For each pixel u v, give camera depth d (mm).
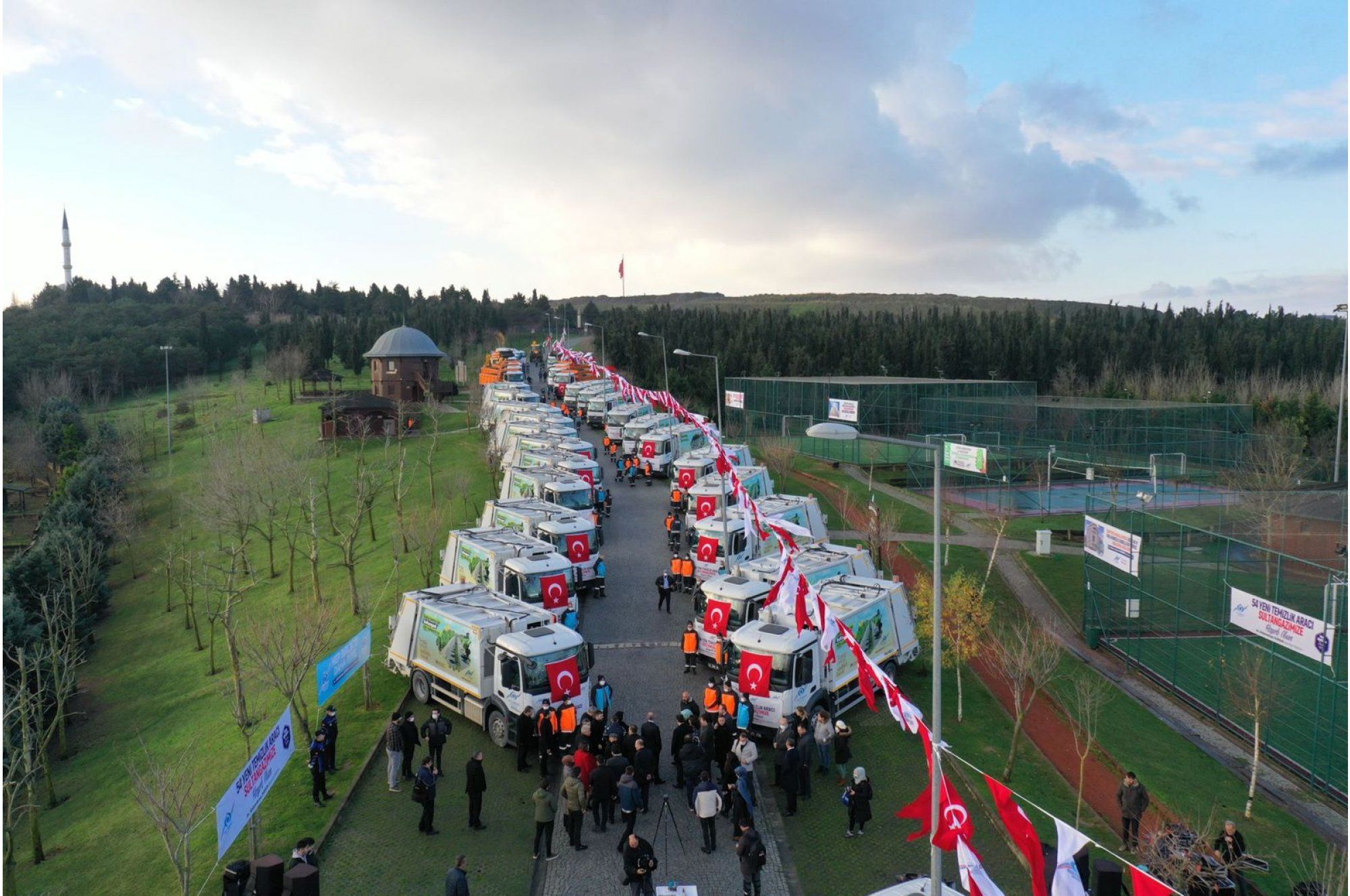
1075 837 13516
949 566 50594
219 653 47531
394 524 61062
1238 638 33656
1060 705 33594
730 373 123875
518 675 26734
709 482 47688
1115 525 44312
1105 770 28859
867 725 30109
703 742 24812
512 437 65875
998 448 70375
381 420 89312
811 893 20984
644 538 50812
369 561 55062
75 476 79625
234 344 184875
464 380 134875
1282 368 136500
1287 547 51219
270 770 20609
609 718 28531
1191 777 28812
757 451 79812
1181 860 19438
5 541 83312
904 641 33406
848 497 64875
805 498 46750
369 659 34031
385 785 25969
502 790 25484
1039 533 54406
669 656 34281
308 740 28703
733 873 21547
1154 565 40125
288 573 56156
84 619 52469
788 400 86500
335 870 21828
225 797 18250
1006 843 23750
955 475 71750
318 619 32031
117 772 35938
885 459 79438
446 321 184000
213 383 160125
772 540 41844
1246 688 29359
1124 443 79750
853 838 23281
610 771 23125
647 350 134125
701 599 32875
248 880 20094
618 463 69688
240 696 26906
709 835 22297
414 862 22156
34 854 29562
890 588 32969
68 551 53312
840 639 29062
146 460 98188
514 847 22844
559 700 26766
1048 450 74500
